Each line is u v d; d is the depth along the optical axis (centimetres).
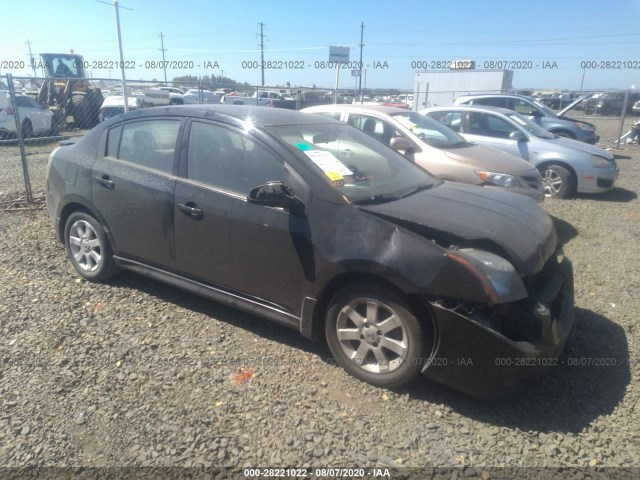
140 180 398
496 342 275
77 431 272
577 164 873
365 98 2869
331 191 325
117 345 355
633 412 299
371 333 311
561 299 339
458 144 711
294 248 326
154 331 376
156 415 285
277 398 302
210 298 380
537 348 279
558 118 1389
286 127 377
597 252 597
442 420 289
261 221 338
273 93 2819
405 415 292
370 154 407
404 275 287
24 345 352
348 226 312
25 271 479
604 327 403
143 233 402
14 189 827
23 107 1522
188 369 329
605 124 2506
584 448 269
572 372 340
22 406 290
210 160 371
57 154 469
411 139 677
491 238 302
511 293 279
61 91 1719
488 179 623
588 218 764
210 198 361
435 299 285
